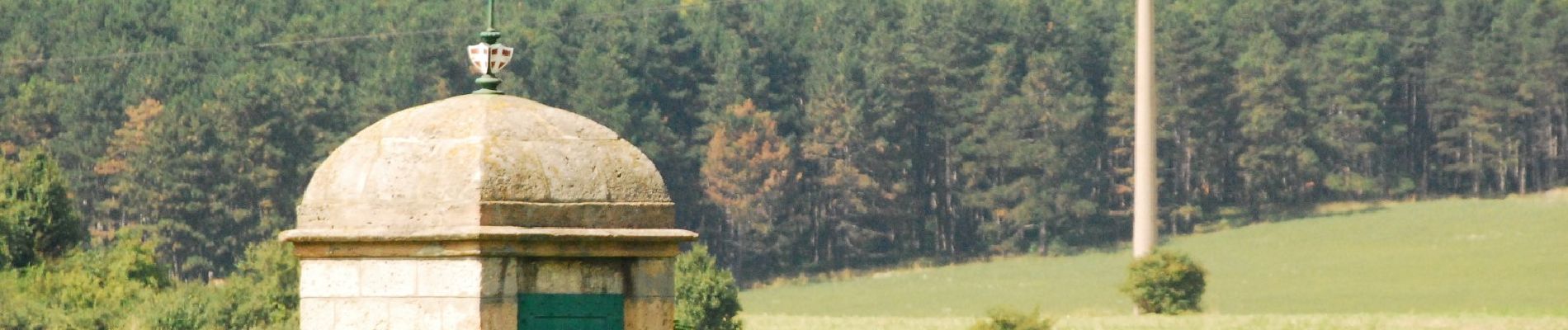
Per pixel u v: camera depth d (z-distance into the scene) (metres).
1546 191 146.00
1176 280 79.88
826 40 154.25
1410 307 97.19
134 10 146.00
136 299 56.00
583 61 140.50
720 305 55.03
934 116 148.62
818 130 145.62
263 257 55.44
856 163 145.38
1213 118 149.75
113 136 132.38
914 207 145.25
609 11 149.62
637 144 137.88
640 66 146.50
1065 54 151.00
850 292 123.81
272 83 130.75
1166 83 149.88
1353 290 106.75
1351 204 147.12
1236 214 146.25
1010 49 150.62
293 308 54.03
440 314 9.16
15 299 54.84
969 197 145.12
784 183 140.75
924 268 138.12
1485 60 152.38
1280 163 149.12
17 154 132.50
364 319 9.30
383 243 9.23
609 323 9.42
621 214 9.40
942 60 149.12
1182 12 152.00
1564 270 108.69
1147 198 80.56
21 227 63.28
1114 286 115.56
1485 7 156.12
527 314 9.23
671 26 149.88
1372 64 153.00
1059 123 147.62
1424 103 154.75
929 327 84.06
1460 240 125.19
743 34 154.12
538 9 151.25
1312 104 151.38
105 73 137.38
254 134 128.12
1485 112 151.38
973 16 151.75
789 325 84.00
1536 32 152.00
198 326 52.50
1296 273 116.50
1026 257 139.50
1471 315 83.56
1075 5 159.25
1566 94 150.00
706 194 140.25
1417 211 140.75
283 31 144.88
